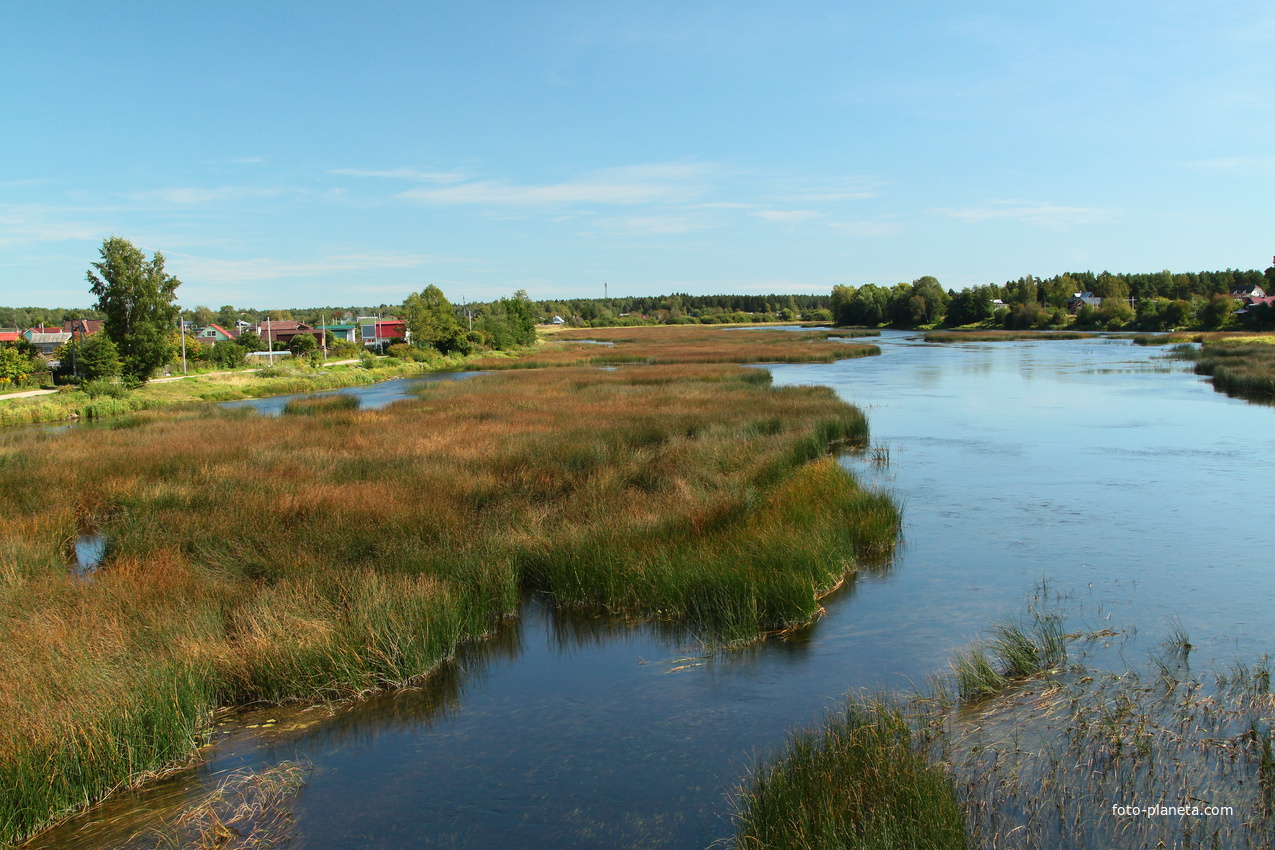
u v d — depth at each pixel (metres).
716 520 11.73
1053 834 4.98
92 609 8.40
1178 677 7.34
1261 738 6.04
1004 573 10.76
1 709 6.18
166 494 14.48
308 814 5.71
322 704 7.43
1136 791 5.43
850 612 9.44
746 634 8.56
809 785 5.25
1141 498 14.88
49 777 5.64
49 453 19.48
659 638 8.84
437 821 5.59
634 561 10.02
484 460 16.97
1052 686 7.09
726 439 18.75
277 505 13.12
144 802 5.89
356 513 12.50
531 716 7.15
